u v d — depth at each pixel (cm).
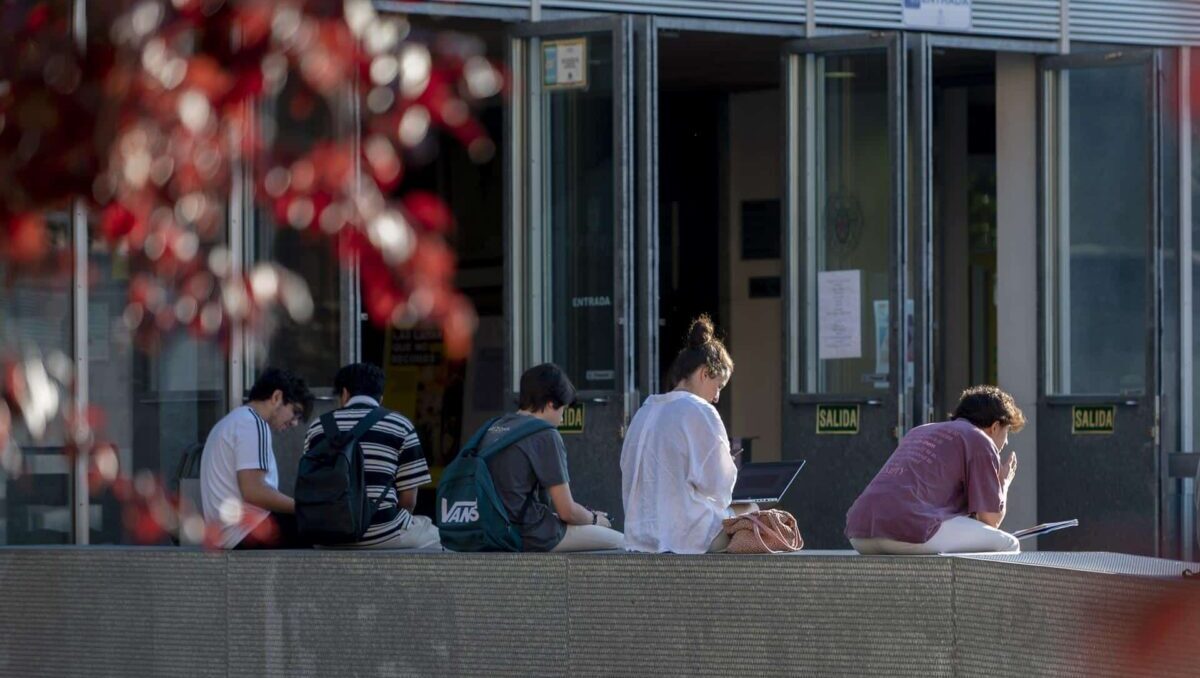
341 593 2770
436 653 2702
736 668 2469
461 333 1018
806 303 4347
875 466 4228
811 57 4344
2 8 913
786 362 4341
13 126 909
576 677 2589
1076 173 4528
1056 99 4538
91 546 3041
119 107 916
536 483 2755
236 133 961
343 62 979
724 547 2600
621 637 2558
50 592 2967
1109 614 1930
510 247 4097
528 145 4106
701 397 2694
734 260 5262
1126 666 1891
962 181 4944
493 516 2711
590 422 4022
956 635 2300
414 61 1011
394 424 2959
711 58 4666
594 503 4006
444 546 2792
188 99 929
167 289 1020
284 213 1003
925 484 2517
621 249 4009
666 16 4188
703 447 2598
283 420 3144
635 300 4081
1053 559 2253
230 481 2989
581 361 4062
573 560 2597
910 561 2347
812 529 4294
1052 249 4541
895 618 2352
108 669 2928
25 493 3728
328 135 1041
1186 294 4506
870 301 4297
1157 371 4369
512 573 2645
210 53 940
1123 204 4491
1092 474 4447
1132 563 2180
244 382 3897
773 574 2448
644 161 4078
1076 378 4531
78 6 930
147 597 2905
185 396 3884
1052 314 4544
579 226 4075
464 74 1039
